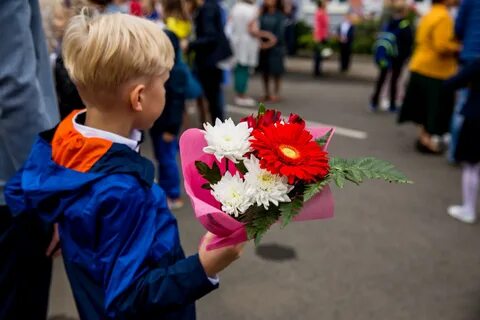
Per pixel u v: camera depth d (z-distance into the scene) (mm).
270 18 7688
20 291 1719
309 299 2709
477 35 4254
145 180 1123
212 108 5504
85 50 1117
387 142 5816
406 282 2906
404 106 5398
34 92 1541
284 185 981
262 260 3107
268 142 989
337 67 12125
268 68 7973
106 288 1080
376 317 2566
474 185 3689
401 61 7102
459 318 2576
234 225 1003
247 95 8625
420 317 2580
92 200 1081
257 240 968
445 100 5105
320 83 10078
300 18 15398
